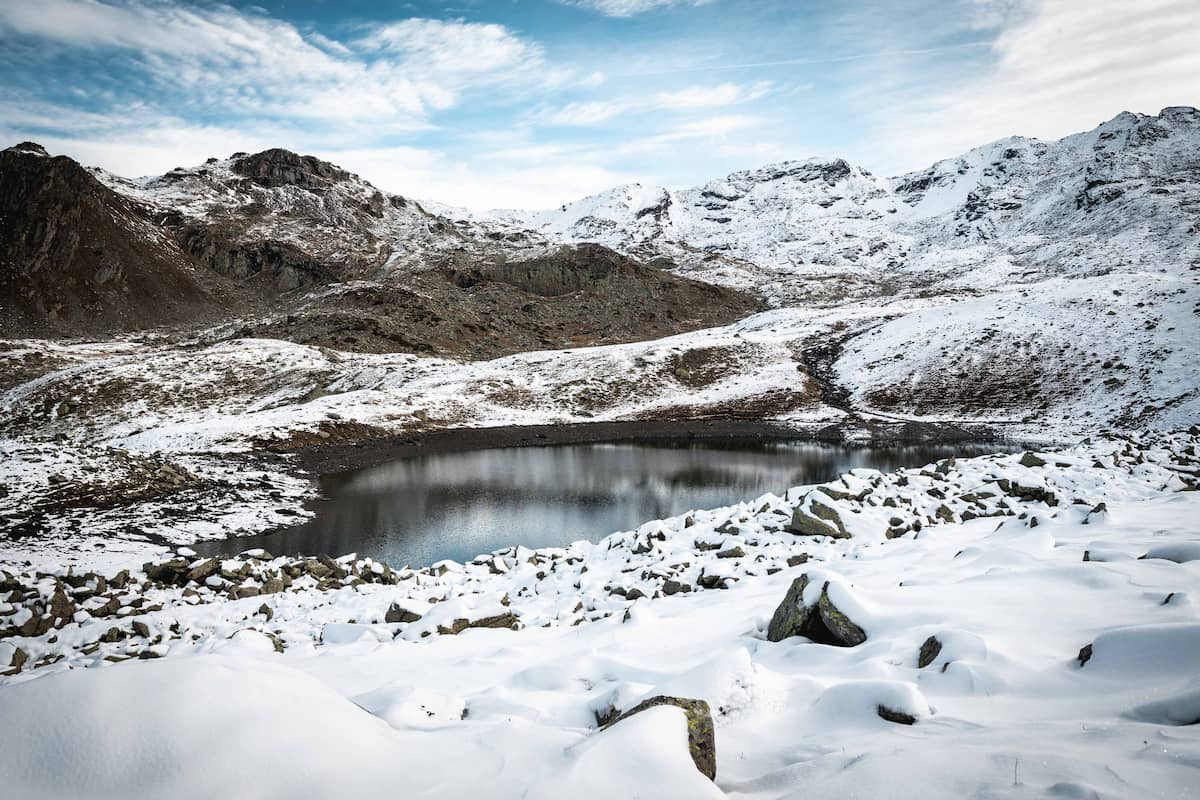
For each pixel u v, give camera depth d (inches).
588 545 639.8
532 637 328.8
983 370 2317.9
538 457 1696.6
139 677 144.2
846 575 357.7
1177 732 134.0
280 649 371.2
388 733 159.6
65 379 2379.4
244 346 2807.6
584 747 139.2
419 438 1888.5
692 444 1913.1
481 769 138.9
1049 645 198.4
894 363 2566.4
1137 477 631.2
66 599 487.8
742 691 183.8
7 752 127.1
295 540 924.6
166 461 1258.6
